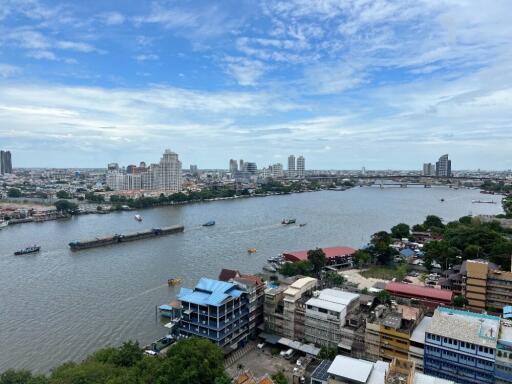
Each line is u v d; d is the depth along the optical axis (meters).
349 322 126.75
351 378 89.50
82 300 173.12
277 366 119.25
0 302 170.62
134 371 97.19
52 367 121.12
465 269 179.12
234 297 127.56
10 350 130.88
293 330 133.88
